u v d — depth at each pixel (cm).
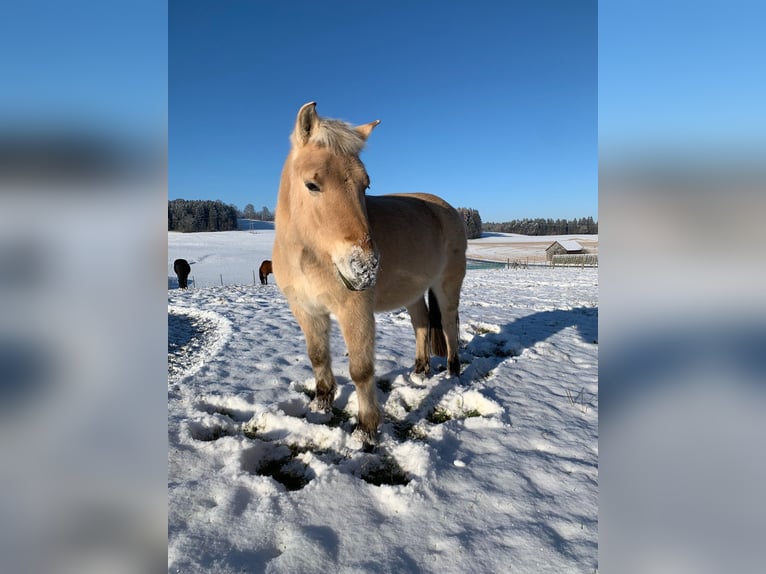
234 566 178
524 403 349
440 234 404
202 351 508
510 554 186
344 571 177
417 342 420
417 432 308
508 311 759
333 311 291
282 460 276
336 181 237
